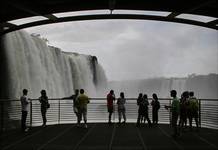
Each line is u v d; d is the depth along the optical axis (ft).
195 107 53.62
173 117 46.52
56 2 44.06
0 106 50.03
